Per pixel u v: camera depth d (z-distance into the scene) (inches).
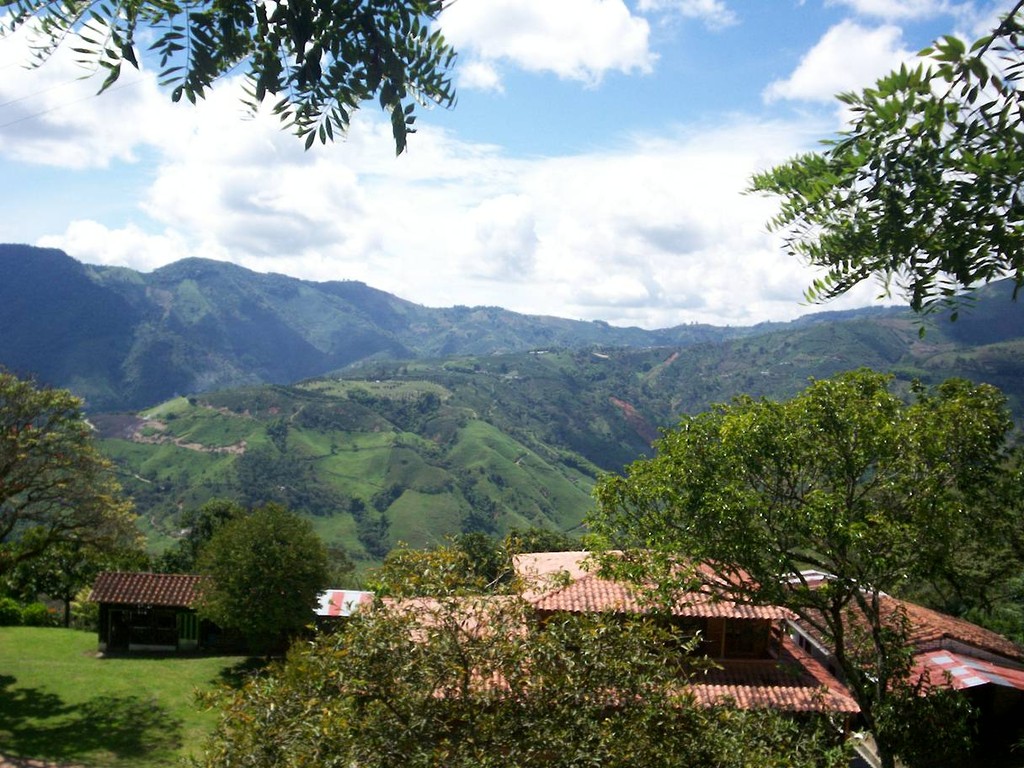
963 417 582.9
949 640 821.9
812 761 313.7
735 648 749.3
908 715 541.6
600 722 269.1
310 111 92.4
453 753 253.0
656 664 281.1
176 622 1231.5
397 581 286.8
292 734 269.3
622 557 627.2
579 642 281.3
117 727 809.5
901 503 586.6
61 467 807.7
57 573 1563.7
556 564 883.4
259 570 1076.5
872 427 582.2
